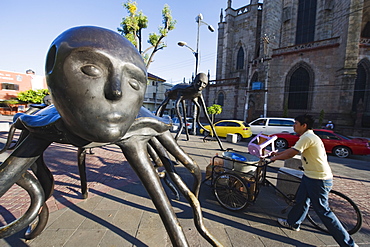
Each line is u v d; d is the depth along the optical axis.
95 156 5.89
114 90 0.78
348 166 6.05
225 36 27.11
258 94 19.39
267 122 11.26
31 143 1.14
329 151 7.95
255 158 3.15
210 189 3.55
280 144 9.32
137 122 1.16
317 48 16.78
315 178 2.11
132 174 4.31
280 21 21.17
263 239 2.27
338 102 15.80
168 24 8.53
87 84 0.79
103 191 3.36
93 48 0.78
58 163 5.11
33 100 19.08
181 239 1.24
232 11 26.61
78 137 1.05
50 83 0.84
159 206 1.24
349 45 15.08
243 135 10.12
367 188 4.09
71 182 3.76
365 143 7.38
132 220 2.51
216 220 2.61
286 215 2.78
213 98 25.83
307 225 2.58
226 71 26.98
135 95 0.92
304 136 2.21
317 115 16.86
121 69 0.83
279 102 18.81
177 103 6.10
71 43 0.79
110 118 0.83
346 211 2.73
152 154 2.88
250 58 24.83
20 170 1.09
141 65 0.94
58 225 2.36
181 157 1.60
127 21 8.38
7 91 25.14
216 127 10.91
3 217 2.58
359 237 2.37
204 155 6.39
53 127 1.02
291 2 21.28
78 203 2.92
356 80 16.55
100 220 2.49
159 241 2.14
